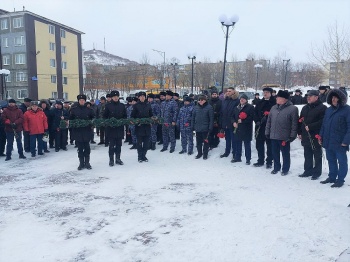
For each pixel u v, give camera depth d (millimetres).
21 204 5590
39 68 45844
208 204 5402
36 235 4383
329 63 25562
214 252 3828
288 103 7000
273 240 4082
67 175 7559
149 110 8828
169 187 6426
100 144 12258
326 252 3773
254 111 8055
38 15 45250
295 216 4785
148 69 65562
